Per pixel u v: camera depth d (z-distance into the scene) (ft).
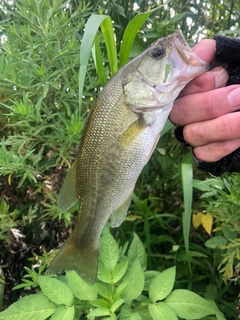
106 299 0.97
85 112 1.17
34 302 0.94
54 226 1.26
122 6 1.43
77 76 1.11
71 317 0.90
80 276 0.89
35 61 1.11
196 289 1.25
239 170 0.83
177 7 1.53
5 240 1.22
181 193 1.42
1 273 1.15
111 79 0.81
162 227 1.45
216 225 1.29
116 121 0.81
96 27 0.88
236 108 0.75
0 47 1.29
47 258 1.11
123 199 0.85
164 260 1.36
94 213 0.88
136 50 1.33
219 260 1.19
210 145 0.79
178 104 0.79
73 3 1.38
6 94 1.22
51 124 1.12
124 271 0.95
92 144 0.83
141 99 0.78
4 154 1.03
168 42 0.76
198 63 0.76
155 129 0.80
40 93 1.14
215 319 1.02
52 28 1.07
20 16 1.14
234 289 1.23
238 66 0.78
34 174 1.11
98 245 0.90
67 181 0.88
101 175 0.84
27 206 1.24
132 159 0.81
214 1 1.51
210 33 1.51
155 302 0.92
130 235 1.37
